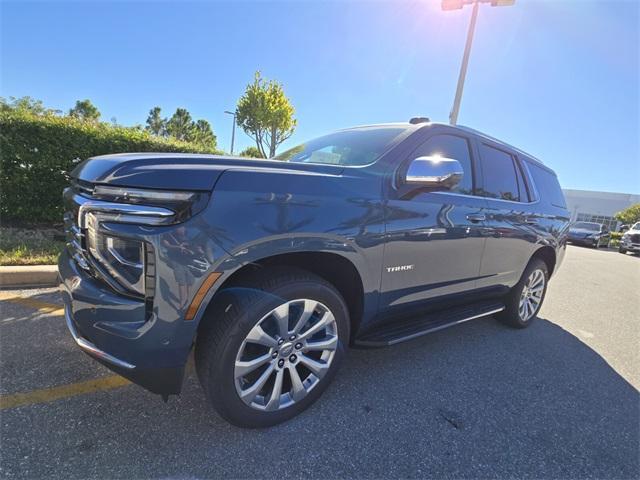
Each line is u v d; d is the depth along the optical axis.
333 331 2.22
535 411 2.54
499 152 3.61
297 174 2.02
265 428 2.08
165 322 1.67
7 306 3.44
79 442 1.88
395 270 2.45
